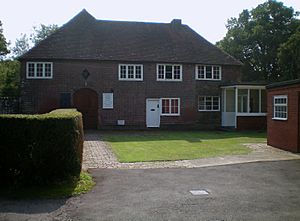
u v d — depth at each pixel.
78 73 27.58
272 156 13.92
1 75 45.88
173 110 29.38
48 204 7.12
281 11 46.47
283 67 43.56
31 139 8.31
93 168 11.13
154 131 27.16
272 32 46.38
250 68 48.03
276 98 17.20
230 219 6.22
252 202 7.30
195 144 18.47
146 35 31.27
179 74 29.62
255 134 24.81
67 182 8.44
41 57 26.81
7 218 6.24
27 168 8.30
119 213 6.56
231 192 8.12
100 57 27.77
